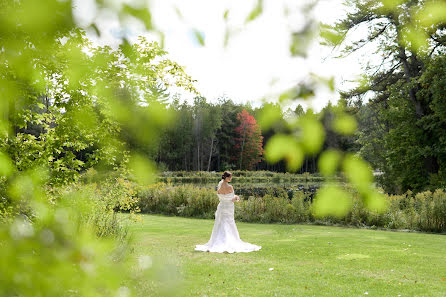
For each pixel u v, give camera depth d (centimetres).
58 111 480
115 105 81
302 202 1458
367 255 791
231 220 886
